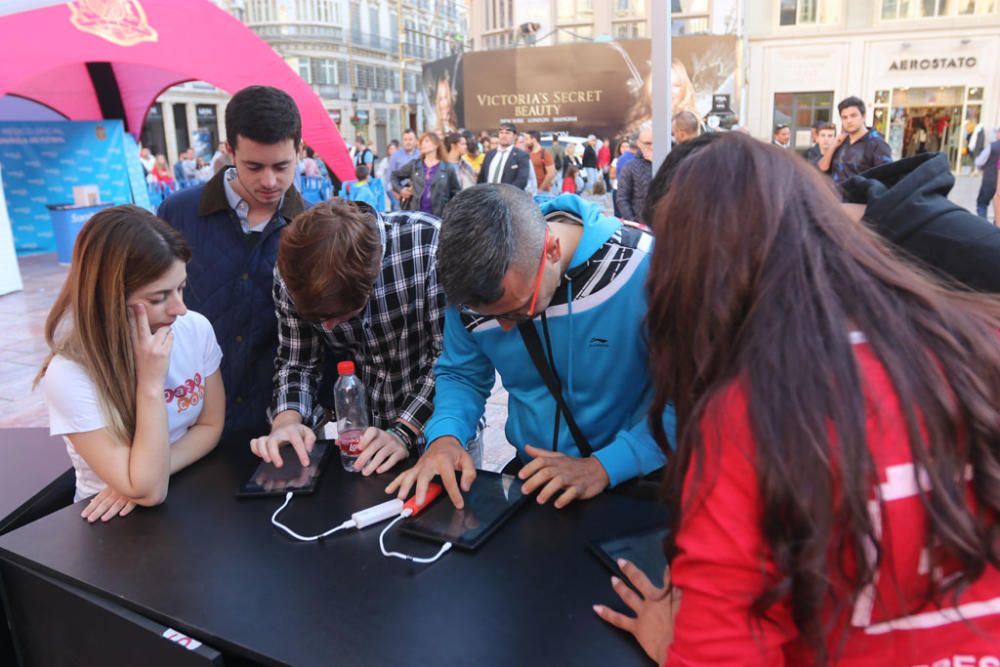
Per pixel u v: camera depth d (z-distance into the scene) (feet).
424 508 4.48
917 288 2.31
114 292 4.66
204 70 18.90
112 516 4.64
